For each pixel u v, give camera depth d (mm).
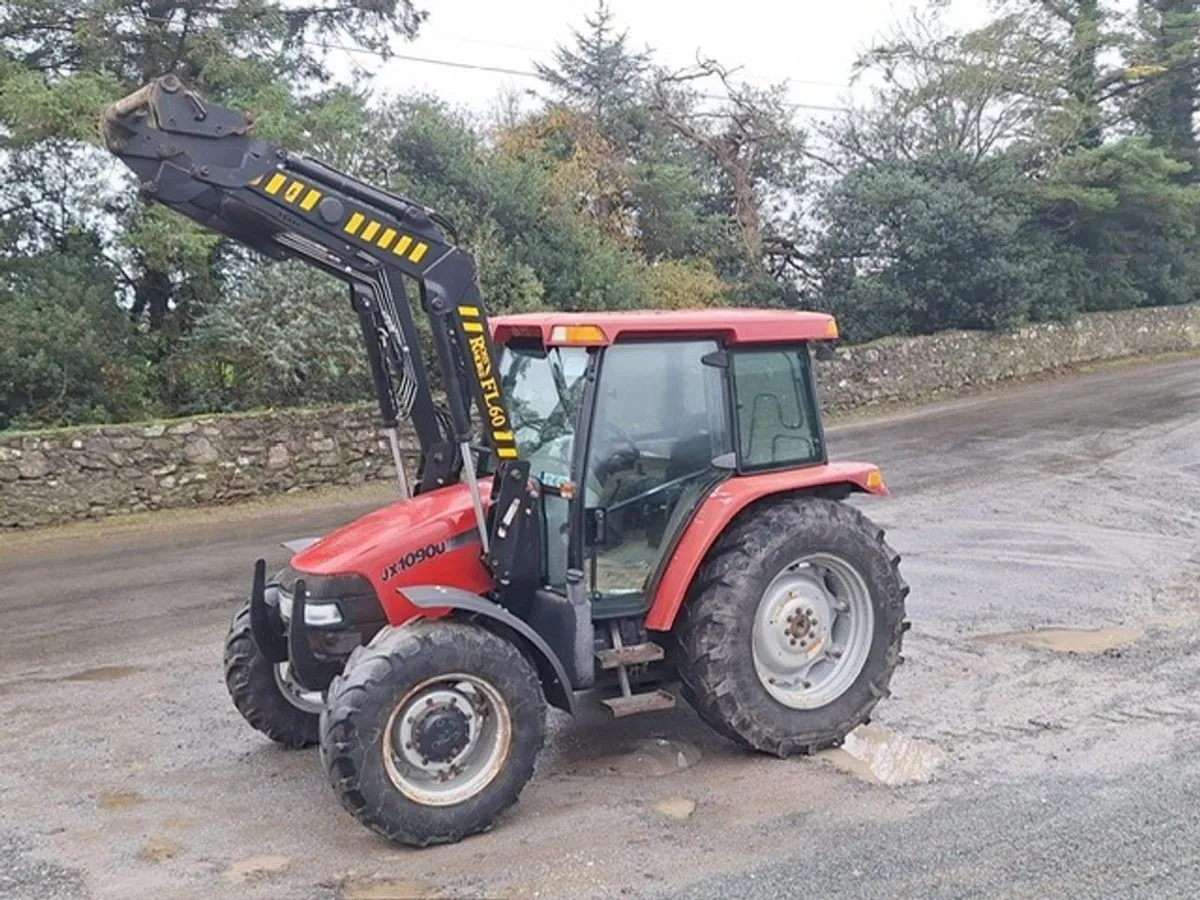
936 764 5285
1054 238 25297
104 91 13508
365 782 4359
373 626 4840
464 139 18359
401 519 5035
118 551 10820
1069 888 4086
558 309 18172
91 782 5316
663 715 6000
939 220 21891
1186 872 4184
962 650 7066
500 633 4906
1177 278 28453
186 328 15250
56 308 13445
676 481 5266
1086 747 5461
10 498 11828
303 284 14516
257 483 13359
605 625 5188
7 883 4316
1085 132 25344
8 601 8977
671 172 21547
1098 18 25406
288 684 5598
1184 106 28438
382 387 5410
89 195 14508
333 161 15539
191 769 5457
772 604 5395
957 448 15289
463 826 4523
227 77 14641
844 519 5480
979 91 23469
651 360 5203
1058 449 14852
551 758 5453
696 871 4273
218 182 4570
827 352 5730
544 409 5250
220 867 4426
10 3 13797
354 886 4238
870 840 4496
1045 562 9328
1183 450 14336
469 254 4871
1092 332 25000
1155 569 9039
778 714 5301
